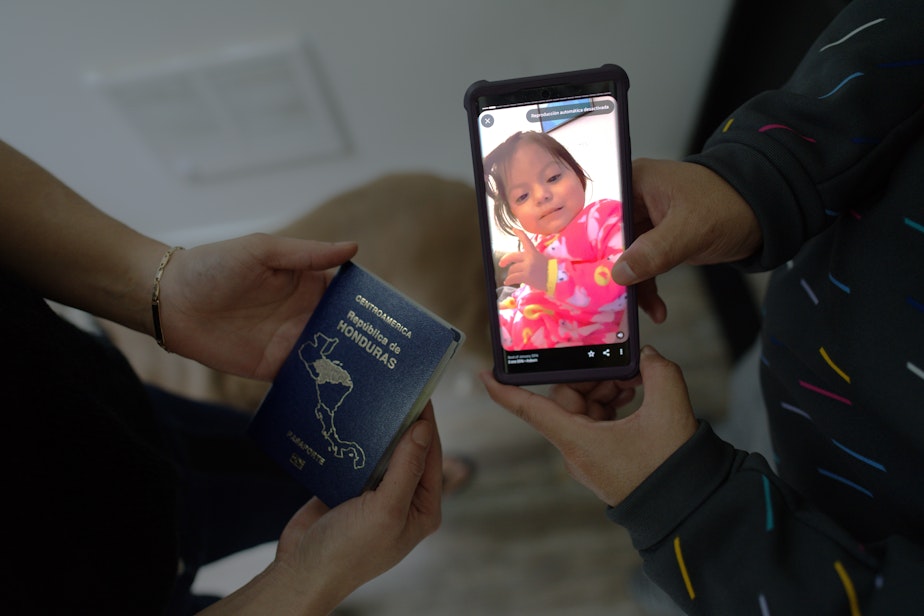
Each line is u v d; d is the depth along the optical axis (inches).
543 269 25.4
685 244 21.0
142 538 19.1
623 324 25.6
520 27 52.4
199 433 31.7
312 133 59.6
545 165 24.6
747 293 55.3
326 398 24.8
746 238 21.5
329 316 25.2
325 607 22.2
